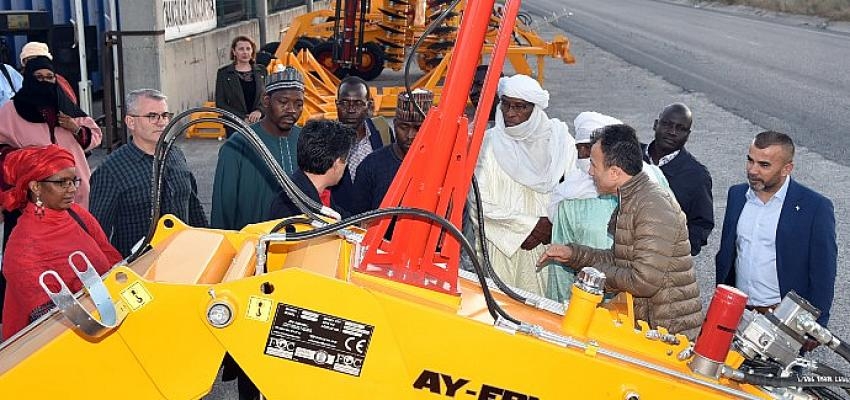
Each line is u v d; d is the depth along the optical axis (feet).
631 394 7.58
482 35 7.90
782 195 13.89
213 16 49.19
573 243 12.30
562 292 14.16
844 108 53.31
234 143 14.87
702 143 41.11
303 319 7.36
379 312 7.37
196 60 43.80
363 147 17.83
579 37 99.09
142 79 36.68
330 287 7.34
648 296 10.67
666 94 57.26
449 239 8.02
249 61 31.58
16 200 11.34
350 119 17.66
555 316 9.11
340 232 9.21
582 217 13.28
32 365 7.24
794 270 13.75
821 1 125.39
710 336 8.13
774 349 8.66
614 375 7.59
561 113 48.85
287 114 14.92
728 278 14.92
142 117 13.91
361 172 15.05
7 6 38.40
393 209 7.69
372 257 7.94
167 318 7.38
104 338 7.31
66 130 18.75
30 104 18.24
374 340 7.40
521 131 14.75
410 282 7.91
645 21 123.75
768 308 14.15
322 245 8.91
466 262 15.11
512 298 9.29
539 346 7.49
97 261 11.85
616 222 10.96
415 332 7.42
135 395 7.44
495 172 14.96
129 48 36.35
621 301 10.13
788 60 78.79
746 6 146.61
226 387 14.97
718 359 8.14
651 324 10.87
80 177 18.89
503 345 7.47
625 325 8.60
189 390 7.48
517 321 7.92
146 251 9.07
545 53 54.70
